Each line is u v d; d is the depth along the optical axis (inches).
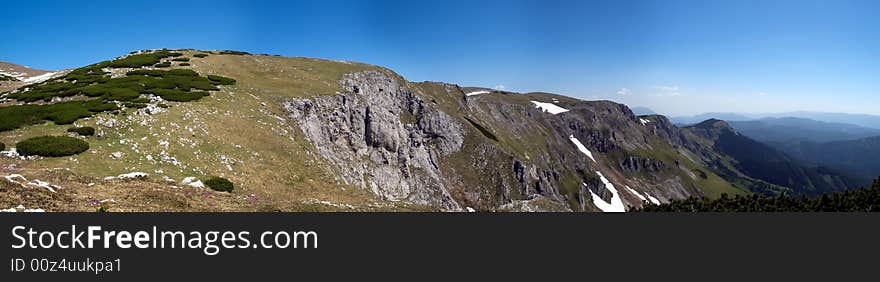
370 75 3526.1
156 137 1455.5
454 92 5620.1
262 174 1496.1
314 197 1449.3
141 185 1069.1
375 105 2987.2
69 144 1254.3
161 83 2148.1
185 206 973.2
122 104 1713.8
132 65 2721.5
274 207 1103.6
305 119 2290.8
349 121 2637.8
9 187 828.6
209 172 1364.4
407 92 3784.5
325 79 3068.4
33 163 1147.3
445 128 3786.9
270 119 2022.6
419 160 3132.4
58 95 1931.6
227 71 2802.7
